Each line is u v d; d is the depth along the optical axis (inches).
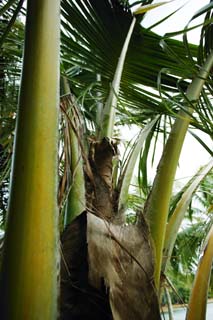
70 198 37.0
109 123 46.2
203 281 45.6
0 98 54.6
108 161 39.5
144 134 47.1
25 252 21.7
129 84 61.3
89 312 27.8
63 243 30.4
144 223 33.7
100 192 37.9
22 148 23.6
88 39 57.9
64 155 35.6
